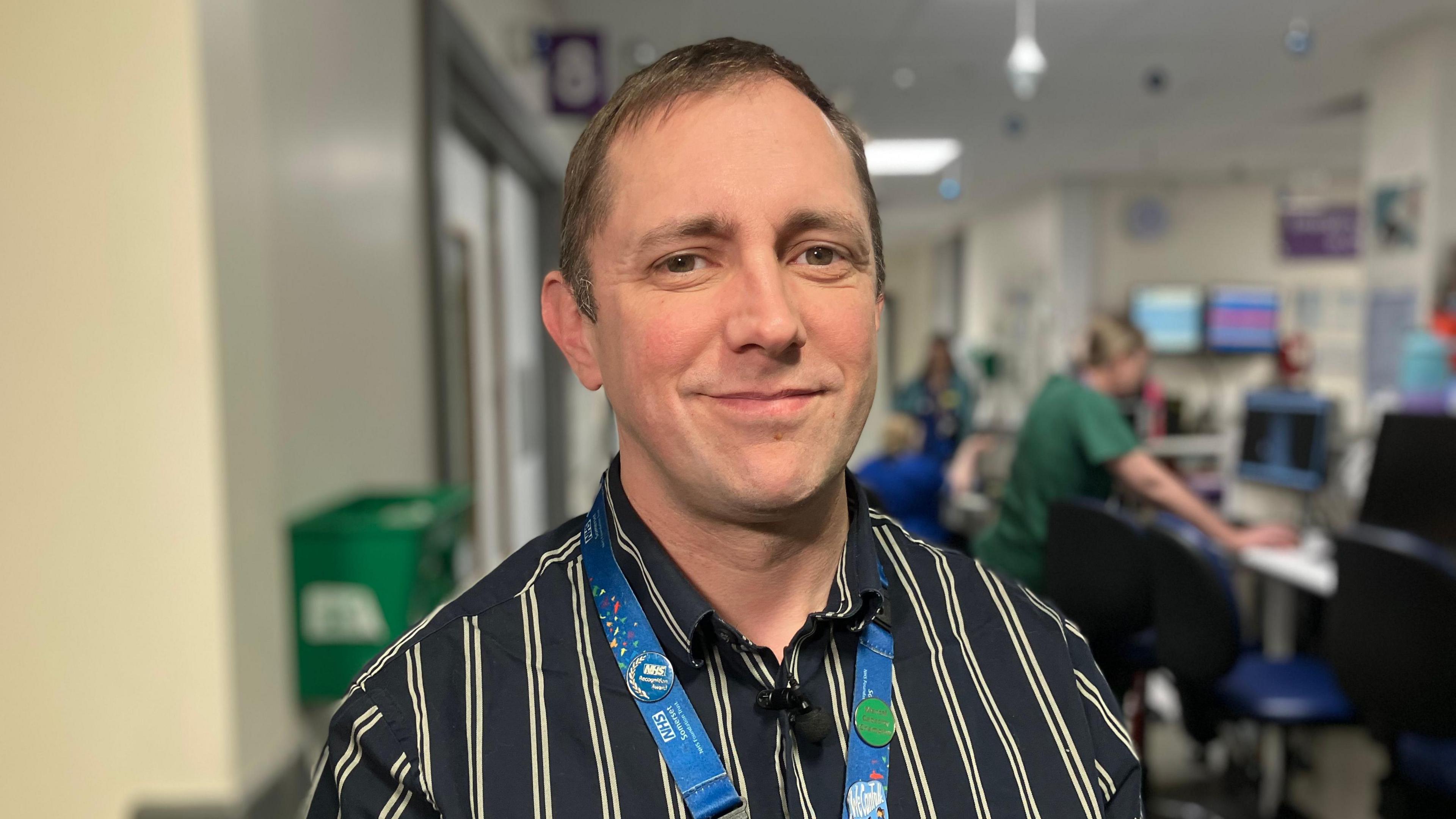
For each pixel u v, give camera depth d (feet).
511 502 10.69
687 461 1.89
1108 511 7.02
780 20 13.19
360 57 5.26
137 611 3.61
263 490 3.96
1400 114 14.39
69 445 3.58
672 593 1.99
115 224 3.54
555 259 12.63
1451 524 7.45
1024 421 8.55
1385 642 5.83
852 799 1.93
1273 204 25.70
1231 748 9.09
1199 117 18.97
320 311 4.66
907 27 13.55
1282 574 7.86
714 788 1.85
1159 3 12.82
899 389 37.04
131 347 3.56
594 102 10.51
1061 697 2.19
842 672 2.09
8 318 3.55
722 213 1.86
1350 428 15.97
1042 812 2.00
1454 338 10.59
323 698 4.25
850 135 2.17
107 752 3.64
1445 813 5.77
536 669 1.96
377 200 5.51
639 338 1.91
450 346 6.82
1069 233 25.88
